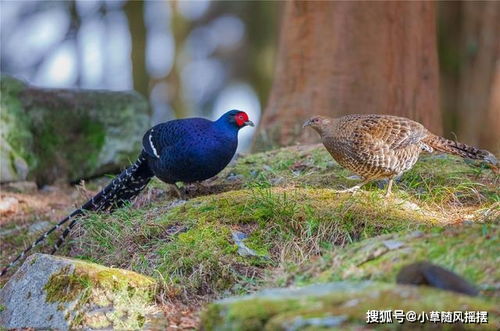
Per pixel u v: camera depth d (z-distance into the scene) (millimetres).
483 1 18625
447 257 5902
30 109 13258
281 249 7625
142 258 7844
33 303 7113
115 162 13617
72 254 9023
